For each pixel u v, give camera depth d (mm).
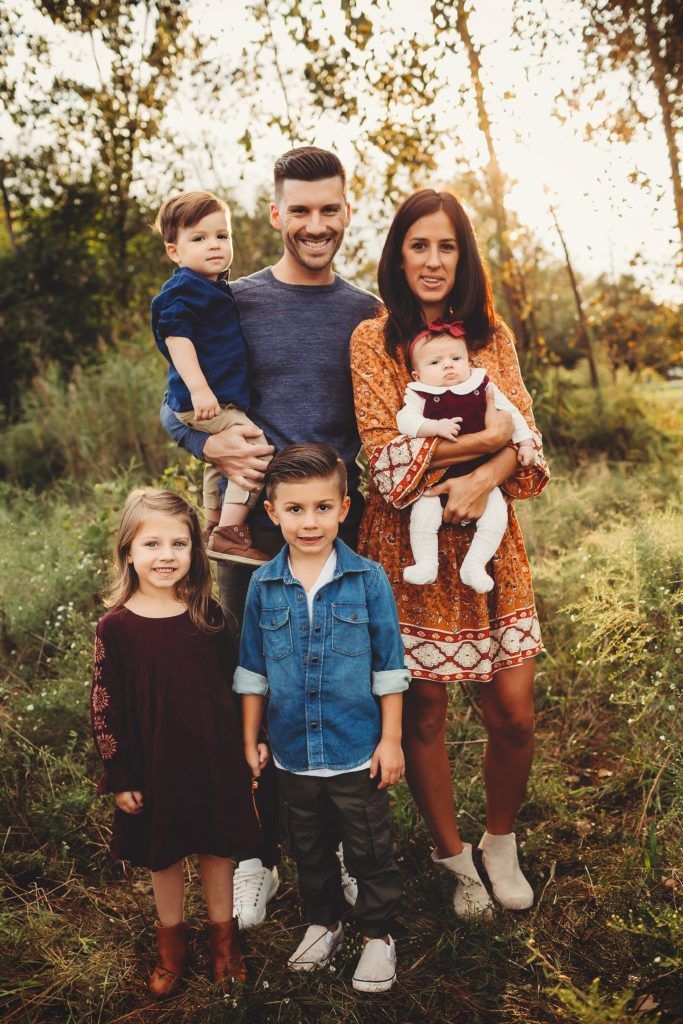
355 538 2643
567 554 4129
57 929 2373
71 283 7652
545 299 8797
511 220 6086
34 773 2994
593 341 7445
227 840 2178
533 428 2424
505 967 2232
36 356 7316
